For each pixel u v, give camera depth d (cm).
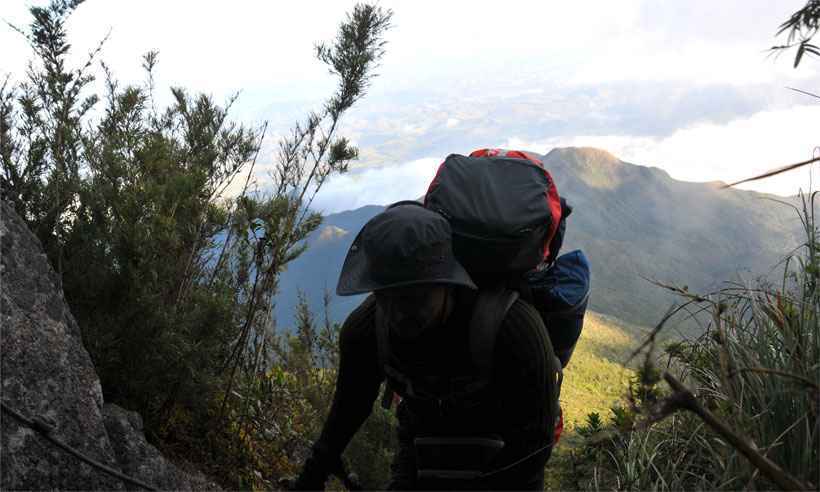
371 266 168
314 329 465
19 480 205
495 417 175
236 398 363
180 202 319
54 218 301
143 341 281
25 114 337
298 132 416
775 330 230
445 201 184
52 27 349
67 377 239
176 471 276
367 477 411
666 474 239
